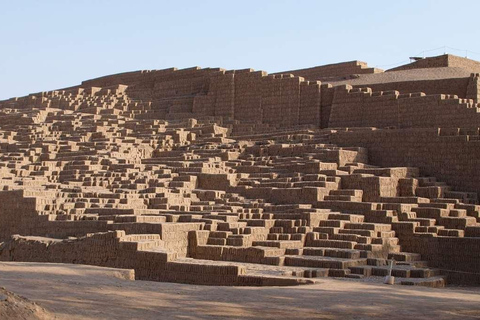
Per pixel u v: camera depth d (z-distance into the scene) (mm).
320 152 64688
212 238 48438
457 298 31438
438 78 75875
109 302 25141
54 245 49000
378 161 63938
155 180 63375
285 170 62938
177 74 97500
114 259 44969
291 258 44031
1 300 20172
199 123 84500
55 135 85562
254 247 45656
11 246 51719
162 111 93375
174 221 50969
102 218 52125
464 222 49156
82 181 65500
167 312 24000
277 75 80688
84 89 104688
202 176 63125
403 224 49188
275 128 78500
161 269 42312
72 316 21750
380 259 44188
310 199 55406
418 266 45812
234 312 24719
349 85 74688
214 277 39750
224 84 85812
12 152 78062
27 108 103812
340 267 41906
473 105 63844
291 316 24438
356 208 52438
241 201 57469
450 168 58812
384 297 30250
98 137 82000
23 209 56594
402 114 68625
